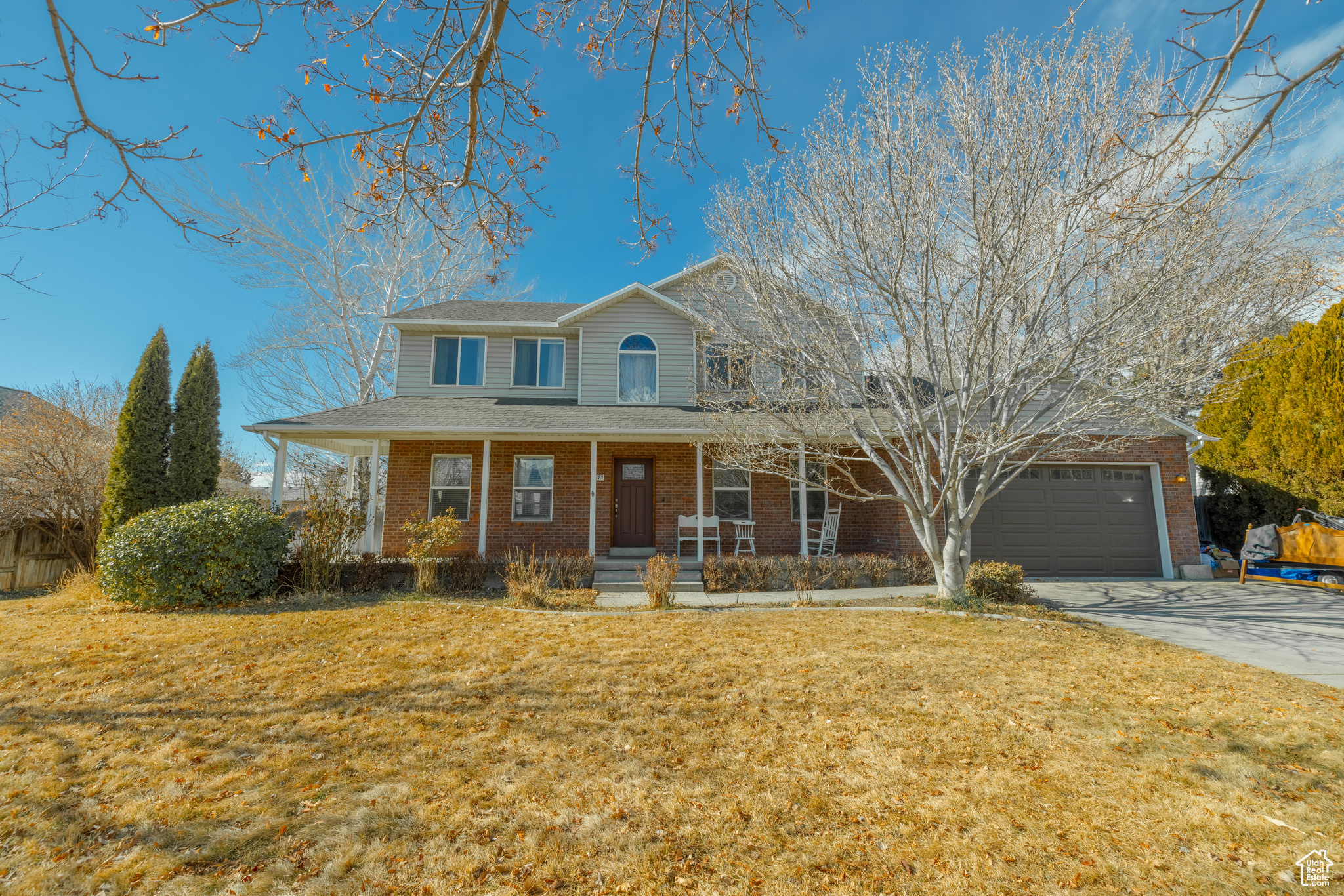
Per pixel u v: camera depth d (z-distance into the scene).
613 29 4.18
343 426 11.38
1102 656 6.39
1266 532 11.31
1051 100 7.40
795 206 9.15
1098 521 12.41
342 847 3.05
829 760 3.98
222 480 20.80
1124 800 3.45
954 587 9.15
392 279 21.08
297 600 9.84
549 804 3.46
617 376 14.41
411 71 4.04
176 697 5.19
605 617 8.59
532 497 13.66
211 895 2.71
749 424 10.57
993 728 4.46
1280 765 3.83
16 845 3.10
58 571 14.38
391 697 5.17
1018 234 7.45
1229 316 8.33
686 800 3.50
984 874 2.82
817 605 9.47
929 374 9.79
